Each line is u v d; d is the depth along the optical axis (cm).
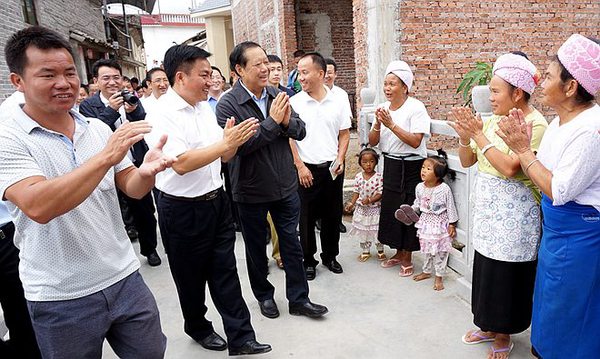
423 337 272
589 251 181
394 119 343
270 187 281
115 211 181
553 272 192
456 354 255
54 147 160
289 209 294
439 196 319
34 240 161
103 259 172
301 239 356
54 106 155
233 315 256
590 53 174
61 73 154
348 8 1096
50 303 164
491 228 232
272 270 388
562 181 177
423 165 326
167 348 279
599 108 183
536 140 217
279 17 998
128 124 148
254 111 283
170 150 222
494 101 227
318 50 1101
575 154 174
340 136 369
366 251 392
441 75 645
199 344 281
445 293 324
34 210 141
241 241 461
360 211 383
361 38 667
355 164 634
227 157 242
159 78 455
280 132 266
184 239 245
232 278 256
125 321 182
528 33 670
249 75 276
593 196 178
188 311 267
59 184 139
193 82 232
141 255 443
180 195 238
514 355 248
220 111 279
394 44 620
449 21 634
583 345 189
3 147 149
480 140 221
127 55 1689
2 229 222
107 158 143
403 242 346
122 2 1504
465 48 647
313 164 345
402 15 617
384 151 358
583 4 686
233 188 291
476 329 271
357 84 700
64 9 981
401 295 325
